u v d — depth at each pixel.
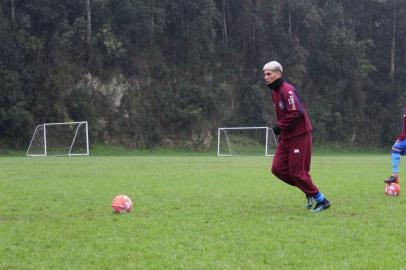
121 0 50.34
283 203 9.41
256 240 6.02
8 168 20.62
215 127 53.00
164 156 41.03
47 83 46.44
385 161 30.23
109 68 50.16
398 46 66.00
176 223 7.11
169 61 53.88
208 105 52.72
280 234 6.36
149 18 51.50
